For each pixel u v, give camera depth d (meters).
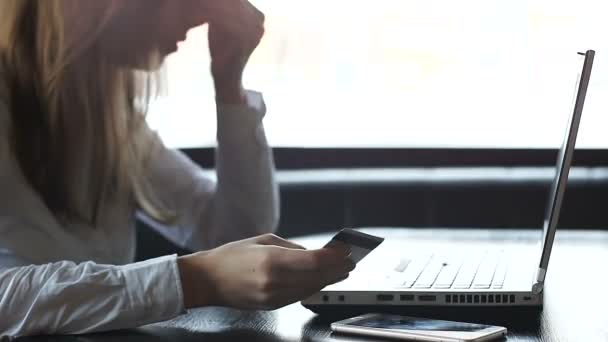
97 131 1.42
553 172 2.35
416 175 2.40
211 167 2.34
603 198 2.34
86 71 1.38
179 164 1.76
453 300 1.04
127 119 1.52
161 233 1.82
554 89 2.52
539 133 2.44
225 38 1.66
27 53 1.33
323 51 2.56
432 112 2.57
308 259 0.95
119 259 1.51
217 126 1.69
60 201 1.38
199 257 1.00
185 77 2.38
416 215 2.41
